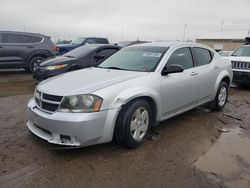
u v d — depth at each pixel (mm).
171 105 4898
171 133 4965
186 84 5164
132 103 4121
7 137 4547
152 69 4719
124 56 5434
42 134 4078
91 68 5262
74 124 3641
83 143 3713
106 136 3885
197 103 5723
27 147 4172
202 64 5836
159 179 3395
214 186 3268
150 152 4133
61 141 3803
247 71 9406
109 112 3848
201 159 3963
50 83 4301
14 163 3693
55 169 3570
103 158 3896
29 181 3287
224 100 6660
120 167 3662
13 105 6613
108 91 3889
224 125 5520
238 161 3939
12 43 11648
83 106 3730
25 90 8680
